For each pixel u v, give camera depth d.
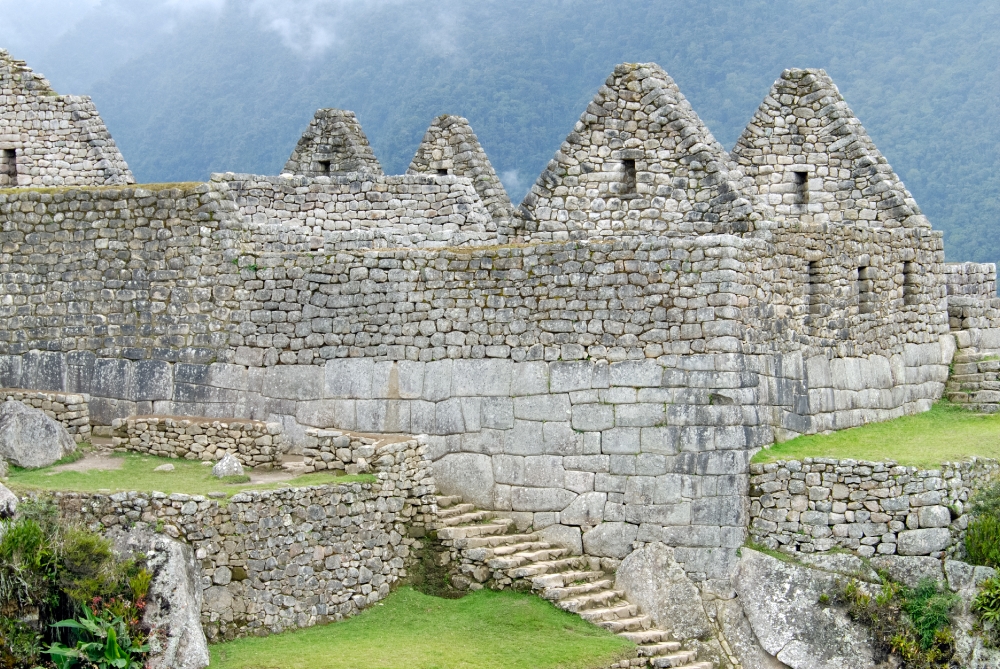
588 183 34.44
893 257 35.78
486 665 27.14
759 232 32.41
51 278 34.97
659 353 30.86
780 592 29.91
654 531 30.59
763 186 37.12
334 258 33.41
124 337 34.53
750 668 29.66
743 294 30.86
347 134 41.56
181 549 27.75
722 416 30.39
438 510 31.61
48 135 40.28
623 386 31.05
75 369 34.78
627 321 31.11
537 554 30.78
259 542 28.81
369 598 30.16
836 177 36.88
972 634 29.02
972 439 32.62
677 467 30.55
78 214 34.84
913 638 29.27
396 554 30.86
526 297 31.95
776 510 30.39
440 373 32.56
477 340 32.34
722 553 30.25
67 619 26.69
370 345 33.12
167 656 26.53
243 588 28.55
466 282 32.47
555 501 31.47
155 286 34.41
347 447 31.34
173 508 28.28
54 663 26.23
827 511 30.22
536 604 29.69
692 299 30.69
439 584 30.75
